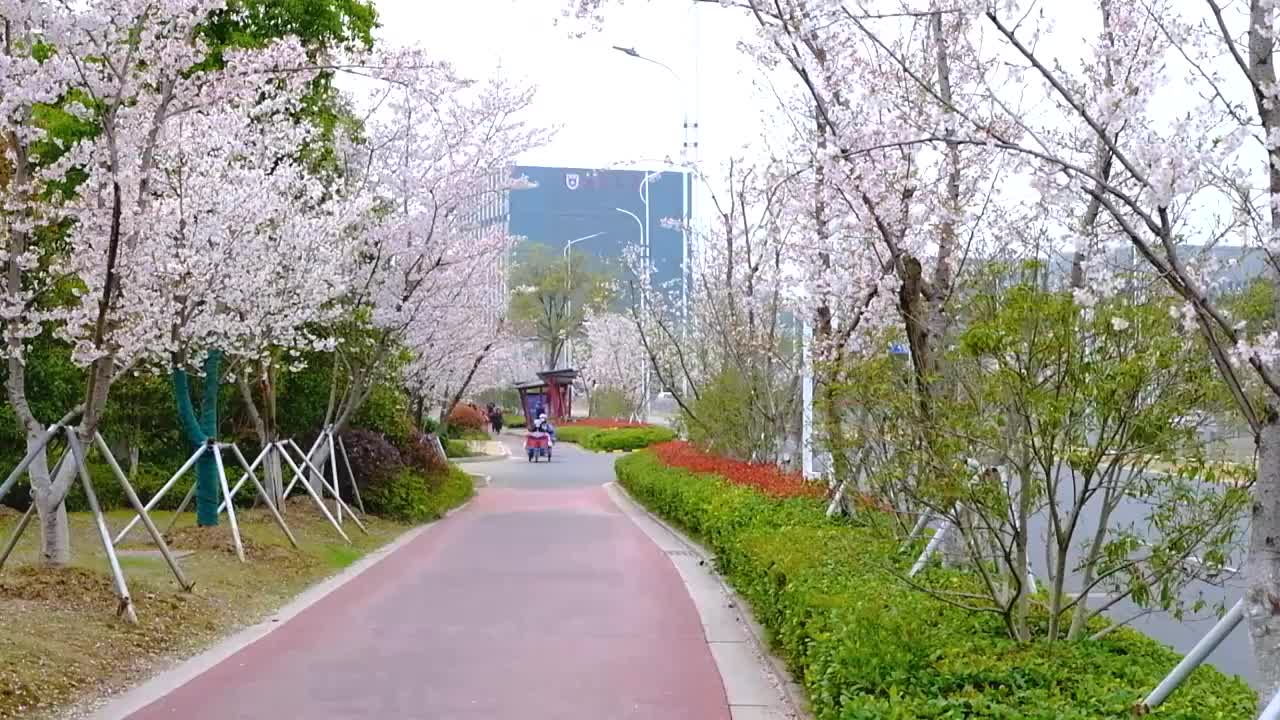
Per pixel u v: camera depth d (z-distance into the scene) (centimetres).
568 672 884
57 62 949
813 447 1440
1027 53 541
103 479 1827
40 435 1038
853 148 880
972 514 869
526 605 1196
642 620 1110
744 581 1155
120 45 1037
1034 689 645
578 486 3100
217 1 1059
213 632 1039
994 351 719
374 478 2050
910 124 788
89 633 918
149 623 992
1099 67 815
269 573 1335
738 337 1886
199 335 1370
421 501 2092
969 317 870
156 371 1565
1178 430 709
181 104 1198
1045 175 628
